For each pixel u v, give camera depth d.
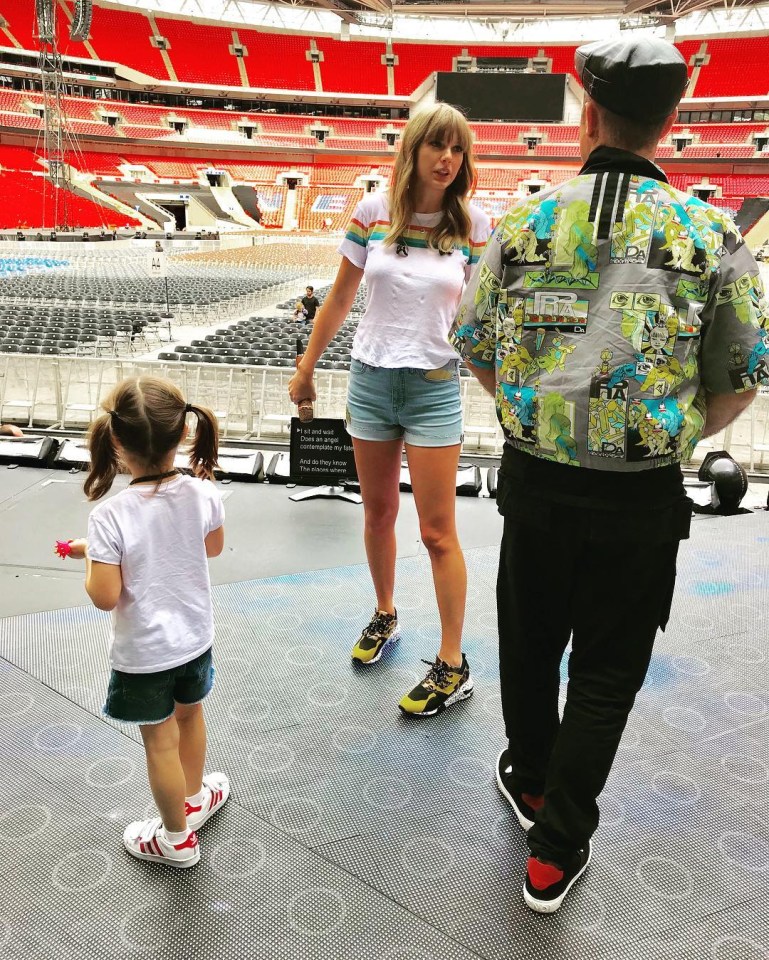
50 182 39.31
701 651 2.98
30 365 8.19
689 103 47.16
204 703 2.62
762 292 1.49
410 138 2.23
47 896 1.84
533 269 1.56
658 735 2.49
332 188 48.25
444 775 2.30
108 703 1.81
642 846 2.04
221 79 49.50
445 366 2.44
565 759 1.71
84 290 18.38
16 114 42.44
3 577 3.54
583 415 1.54
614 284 1.49
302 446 4.67
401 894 1.87
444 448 2.48
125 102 47.66
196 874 1.91
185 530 1.85
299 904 1.83
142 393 1.75
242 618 3.20
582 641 1.75
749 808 2.18
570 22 49.66
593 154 1.54
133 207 43.25
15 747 2.36
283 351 9.62
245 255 31.20
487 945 1.74
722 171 46.81
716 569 3.71
